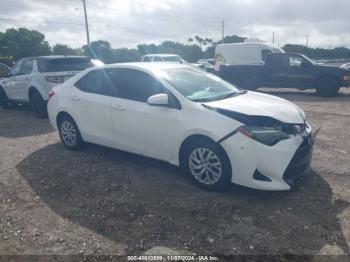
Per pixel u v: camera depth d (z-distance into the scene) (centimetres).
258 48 1683
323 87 1341
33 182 478
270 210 377
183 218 367
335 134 681
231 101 439
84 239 336
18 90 994
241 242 322
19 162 562
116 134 515
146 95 477
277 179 384
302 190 422
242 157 385
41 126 840
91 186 456
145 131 472
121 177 480
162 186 447
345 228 339
